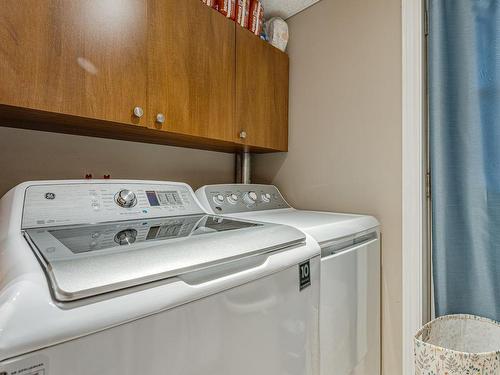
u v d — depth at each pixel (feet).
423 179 4.26
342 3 5.04
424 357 3.39
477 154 3.81
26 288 1.32
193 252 1.95
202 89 4.00
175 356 1.66
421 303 4.17
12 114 2.82
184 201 3.82
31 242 2.07
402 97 4.30
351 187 4.88
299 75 5.62
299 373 2.63
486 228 3.76
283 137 5.63
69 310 1.32
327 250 3.25
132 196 3.31
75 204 2.87
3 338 1.12
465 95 3.89
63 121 3.14
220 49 4.26
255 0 4.90
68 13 2.78
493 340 3.64
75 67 2.83
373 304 4.19
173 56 3.65
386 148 4.49
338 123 5.05
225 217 3.67
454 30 3.96
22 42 2.52
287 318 2.48
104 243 2.07
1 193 3.45
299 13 5.64
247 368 2.11
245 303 2.10
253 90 4.85
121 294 1.51
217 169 5.87
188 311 1.74
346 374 3.53
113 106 3.10
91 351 1.34
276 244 2.51
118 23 3.13
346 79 4.96
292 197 5.73
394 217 4.40
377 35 4.61
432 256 4.18
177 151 5.21
